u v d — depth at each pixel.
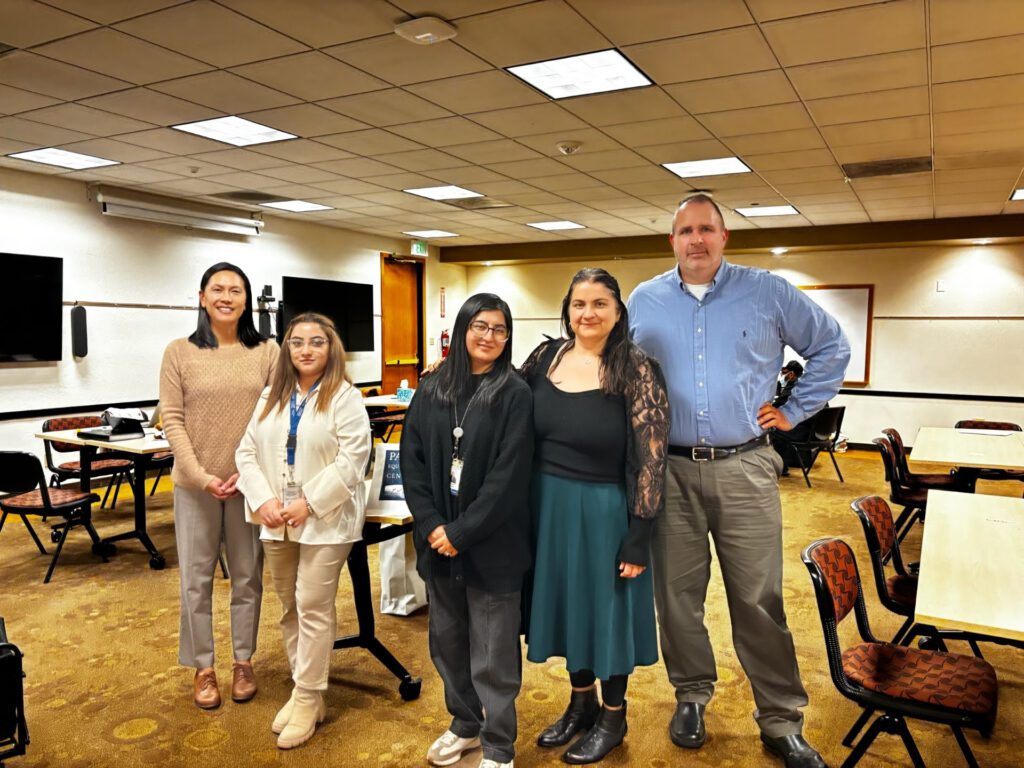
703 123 4.84
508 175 6.51
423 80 4.07
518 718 2.69
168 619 3.69
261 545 2.79
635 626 2.30
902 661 2.13
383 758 2.43
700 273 2.34
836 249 9.73
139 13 3.23
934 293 9.39
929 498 2.93
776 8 3.14
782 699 2.35
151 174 6.56
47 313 6.65
